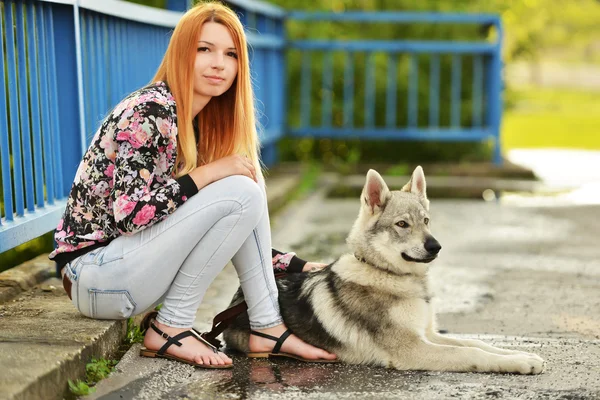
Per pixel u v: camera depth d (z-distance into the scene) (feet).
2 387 10.48
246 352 14.42
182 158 13.52
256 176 13.84
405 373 13.38
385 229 13.78
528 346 14.96
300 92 42.24
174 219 12.83
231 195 12.89
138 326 14.88
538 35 74.43
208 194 12.90
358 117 42.45
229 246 13.16
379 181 14.17
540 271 21.52
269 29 38.06
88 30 17.78
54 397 11.35
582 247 24.80
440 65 42.47
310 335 14.06
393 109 40.63
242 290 14.39
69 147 17.03
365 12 39.29
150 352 13.55
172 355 13.43
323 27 42.29
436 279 20.59
